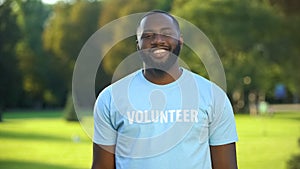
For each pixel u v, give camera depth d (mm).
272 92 48625
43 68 59625
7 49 45062
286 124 31172
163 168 2822
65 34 52281
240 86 41375
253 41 34875
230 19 35062
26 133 27562
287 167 11633
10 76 45562
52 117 44562
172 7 37344
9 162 15750
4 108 52000
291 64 34812
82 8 50719
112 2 38344
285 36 32938
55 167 14547
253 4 34562
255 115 42031
